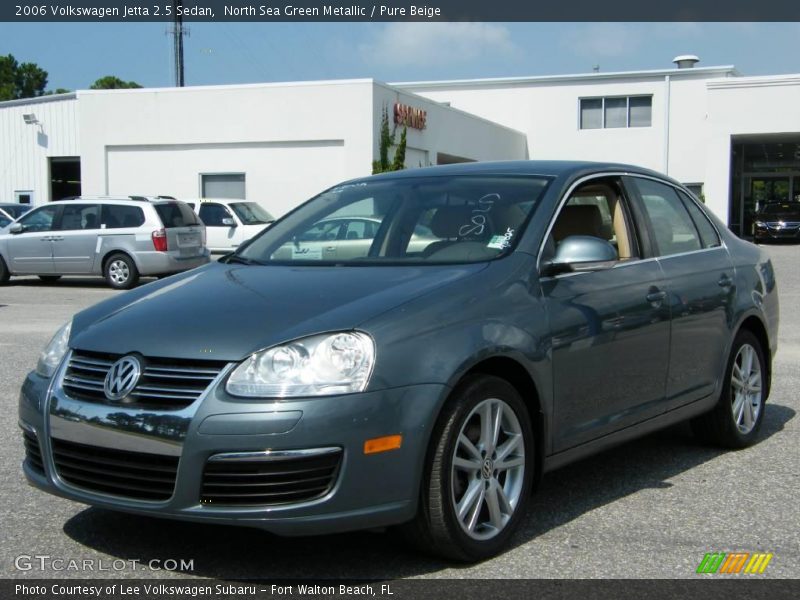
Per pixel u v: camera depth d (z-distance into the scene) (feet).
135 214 56.85
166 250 56.34
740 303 18.47
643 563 12.66
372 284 13.07
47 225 58.44
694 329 16.99
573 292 14.28
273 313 12.23
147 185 89.51
